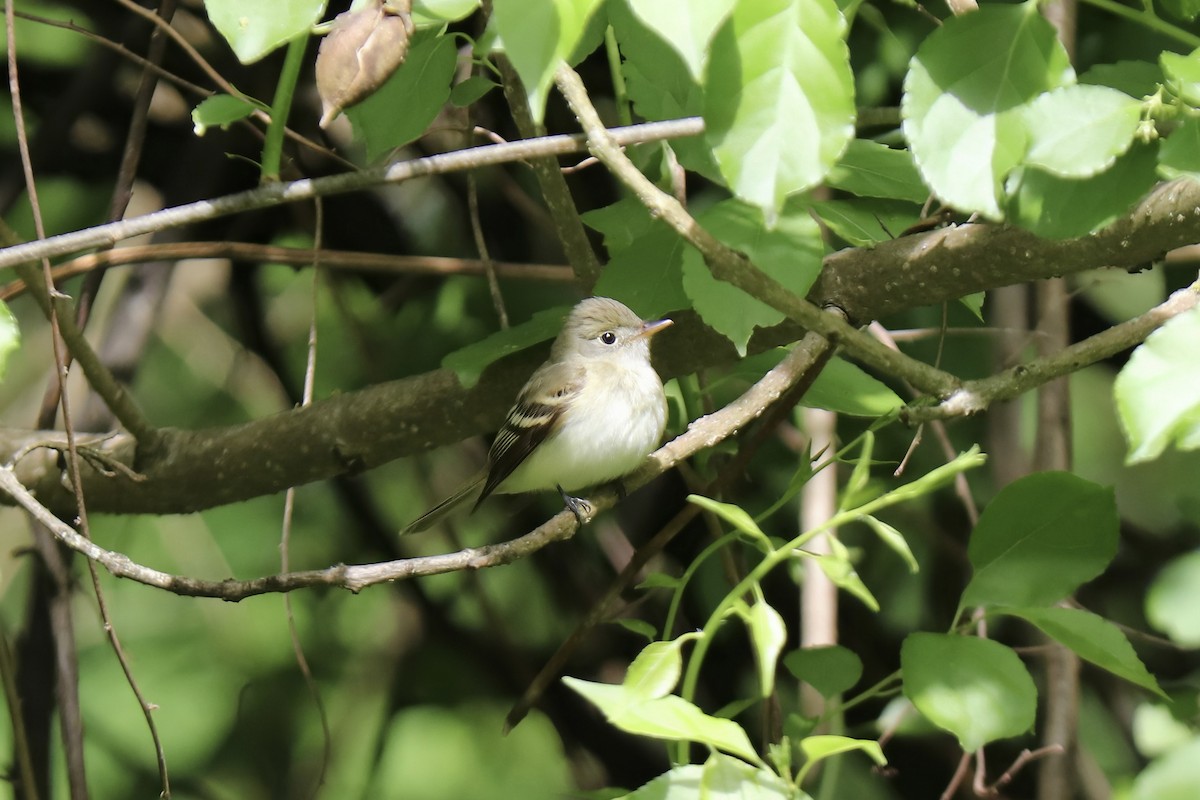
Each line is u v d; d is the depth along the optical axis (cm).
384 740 1145
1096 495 621
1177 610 857
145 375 1173
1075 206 542
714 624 529
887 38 1014
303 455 828
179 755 1166
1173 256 958
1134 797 493
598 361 827
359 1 530
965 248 676
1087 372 1149
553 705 1095
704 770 515
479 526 1182
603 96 1080
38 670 919
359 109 672
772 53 479
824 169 478
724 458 911
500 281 1118
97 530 1160
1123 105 507
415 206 1155
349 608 1181
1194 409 431
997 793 934
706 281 597
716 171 632
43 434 862
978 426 1059
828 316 585
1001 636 1043
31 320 1190
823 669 718
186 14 1091
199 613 1189
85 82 1070
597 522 1080
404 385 826
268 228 1144
